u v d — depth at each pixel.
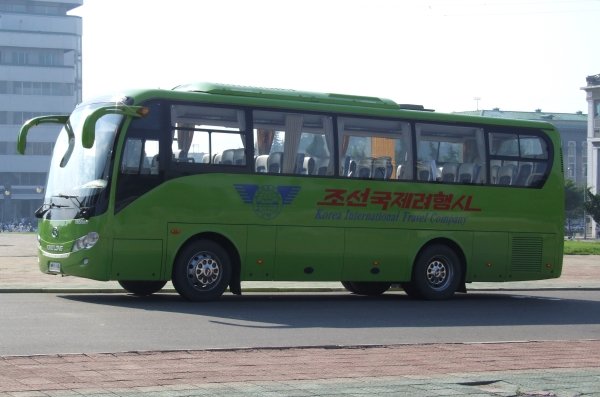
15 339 13.97
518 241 24.23
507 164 24.19
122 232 19.52
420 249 23.08
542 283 30.00
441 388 10.24
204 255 20.47
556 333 17.27
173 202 20.00
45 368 11.09
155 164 19.89
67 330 15.11
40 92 159.75
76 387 9.94
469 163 23.70
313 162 21.66
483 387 10.43
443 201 23.25
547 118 160.50
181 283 20.23
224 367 11.52
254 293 24.53
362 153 22.28
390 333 16.34
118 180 19.52
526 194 24.34
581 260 42.47
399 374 11.40
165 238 19.94
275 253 21.14
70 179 20.19
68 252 19.81
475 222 23.69
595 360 13.02
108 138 19.72
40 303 19.22
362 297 23.95
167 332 15.35
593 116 119.25
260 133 21.06
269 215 21.06
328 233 21.77
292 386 10.19
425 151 23.11
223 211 20.55
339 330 16.45
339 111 22.03
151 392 9.63
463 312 20.56
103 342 13.95
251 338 15.00
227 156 20.67
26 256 36.84
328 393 9.81
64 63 161.88
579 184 131.38
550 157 24.77
